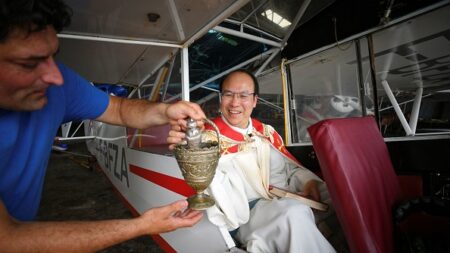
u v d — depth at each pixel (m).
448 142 1.83
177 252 1.87
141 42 2.08
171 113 1.11
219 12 1.59
